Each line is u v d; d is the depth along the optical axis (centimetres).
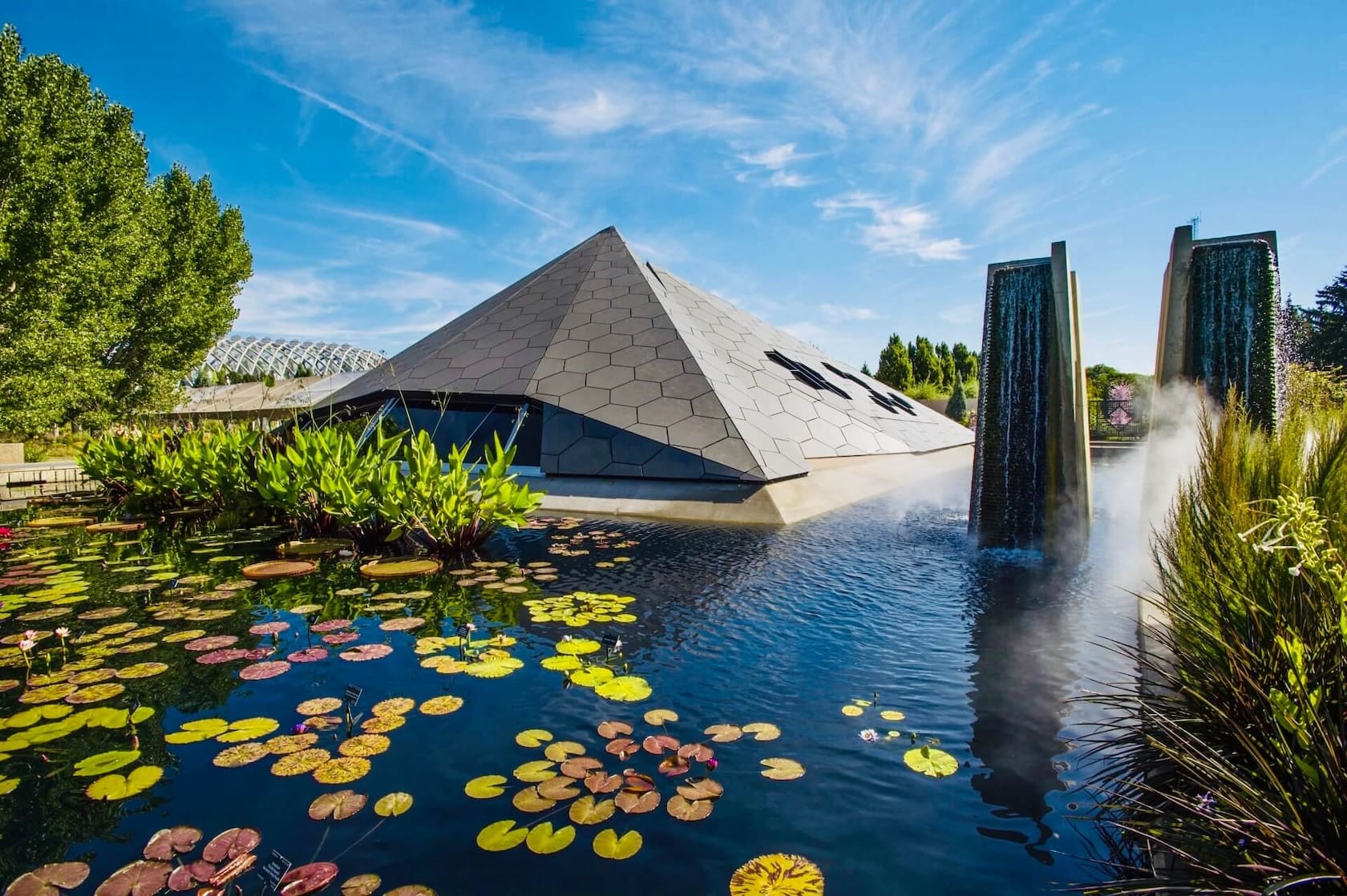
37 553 712
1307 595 222
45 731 315
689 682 378
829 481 1193
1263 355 680
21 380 1616
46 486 1350
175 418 2208
